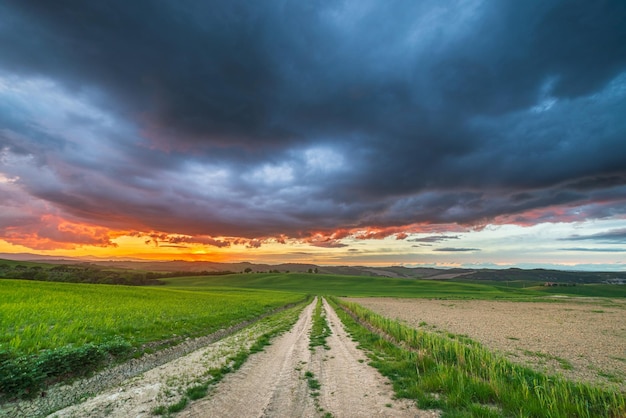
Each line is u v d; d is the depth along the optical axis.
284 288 166.88
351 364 14.41
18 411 9.09
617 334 27.84
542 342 22.78
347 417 8.37
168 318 25.91
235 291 113.12
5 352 11.66
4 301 27.52
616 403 8.78
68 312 23.45
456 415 8.05
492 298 107.50
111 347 14.87
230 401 9.59
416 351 16.30
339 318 38.00
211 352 17.41
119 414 8.70
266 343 20.33
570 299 109.50
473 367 12.34
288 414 8.59
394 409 8.88
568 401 9.02
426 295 124.31
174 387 10.93
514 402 8.71
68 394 10.52
